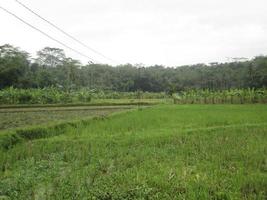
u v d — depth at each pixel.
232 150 13.34
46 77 93.25
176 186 8.61
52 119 27.44
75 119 25.28
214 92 64.88
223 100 63.12
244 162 11.34
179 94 72.69
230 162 11.39
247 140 15.94
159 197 7.87
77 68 119.62
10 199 8.09
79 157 12.69
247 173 10.04
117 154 13.04
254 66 120.06
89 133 19.67
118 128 21.84
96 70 128.25
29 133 18.52
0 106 46.69
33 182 9.20
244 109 38.00
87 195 7.96
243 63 147.50
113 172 10.10
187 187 8.48
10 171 10.88
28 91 56.72
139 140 16.41
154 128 21.59
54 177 9.73
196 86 131.25
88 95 64.81
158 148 14.22
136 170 10.27
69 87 96.38
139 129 21.22
